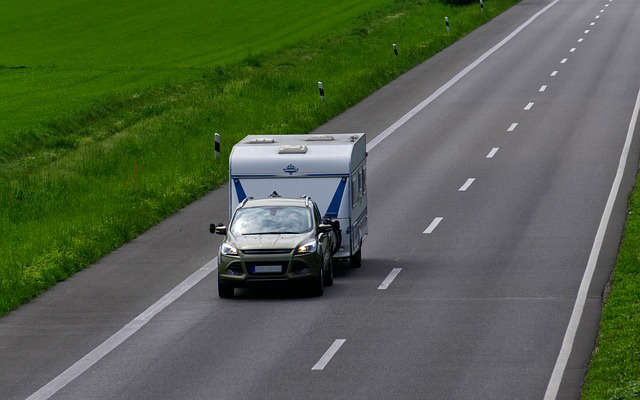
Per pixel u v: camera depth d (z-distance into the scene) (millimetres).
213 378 39656
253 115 109188
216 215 73688
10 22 199875
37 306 52188
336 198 57562
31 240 64875
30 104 120438
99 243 64375
